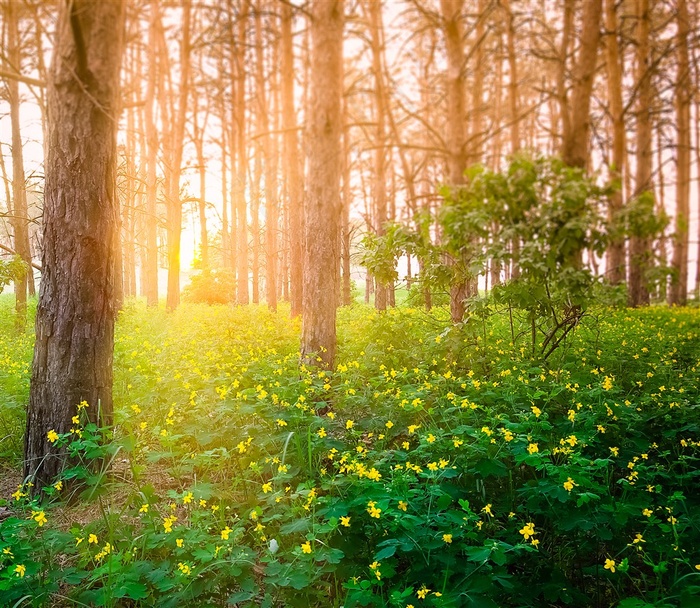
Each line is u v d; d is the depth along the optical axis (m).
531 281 5.47
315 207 6.84
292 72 12.70
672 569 3.08
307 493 3.06
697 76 18.14
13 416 5.47
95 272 4.23
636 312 13.04
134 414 4.90
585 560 3.49
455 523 2.88
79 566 2.91
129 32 4.84
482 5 12.41
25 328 13.37
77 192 4.11
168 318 13.51
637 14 16.09
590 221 4.98
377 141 11.55
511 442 3.52
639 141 17.20
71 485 4.08
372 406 4.82
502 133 19.31
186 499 3.05
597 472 3.68
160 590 2.69
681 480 3.61
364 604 2.49
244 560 2.82
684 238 16.05
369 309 14.16
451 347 6.14
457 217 5.20
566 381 5.16
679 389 5.16
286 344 8.62
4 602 2.60
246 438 4.08
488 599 2.50
